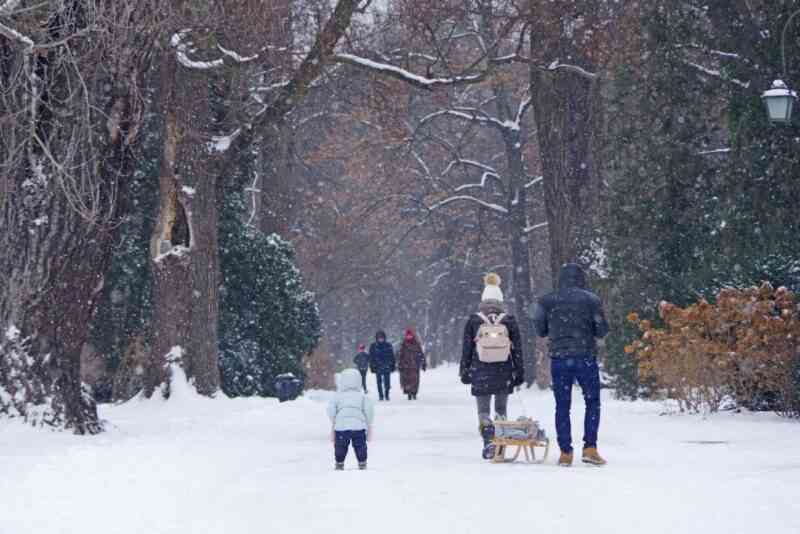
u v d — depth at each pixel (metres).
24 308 56.28
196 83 91.00
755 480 33.47
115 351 106.88
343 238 181.62
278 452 50.16
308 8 94.06
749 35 83.56
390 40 106.81
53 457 44.19
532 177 182.12
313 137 176.50
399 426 69.25
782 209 81.44
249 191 186.12
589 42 98.81
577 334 41.06
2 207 56.47
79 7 55.44
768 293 67.25
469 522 26.67
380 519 27.38
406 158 158.75
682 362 67.25
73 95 54.19
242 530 26.86
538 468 39.19
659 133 92.69
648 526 25.69
